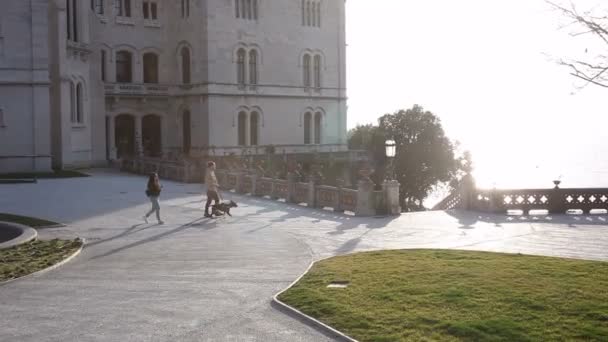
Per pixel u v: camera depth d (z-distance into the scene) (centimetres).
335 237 2233
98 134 6084
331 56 7631
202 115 6669
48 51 5181
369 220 2681
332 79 7662
